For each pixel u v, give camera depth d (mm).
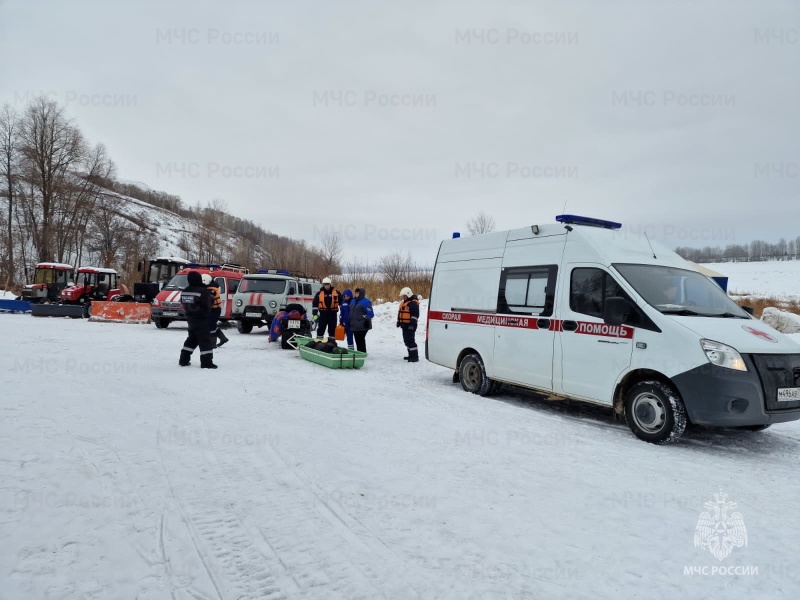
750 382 4863
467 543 3010
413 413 6262
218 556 2770
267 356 11180
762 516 3545
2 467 3859
